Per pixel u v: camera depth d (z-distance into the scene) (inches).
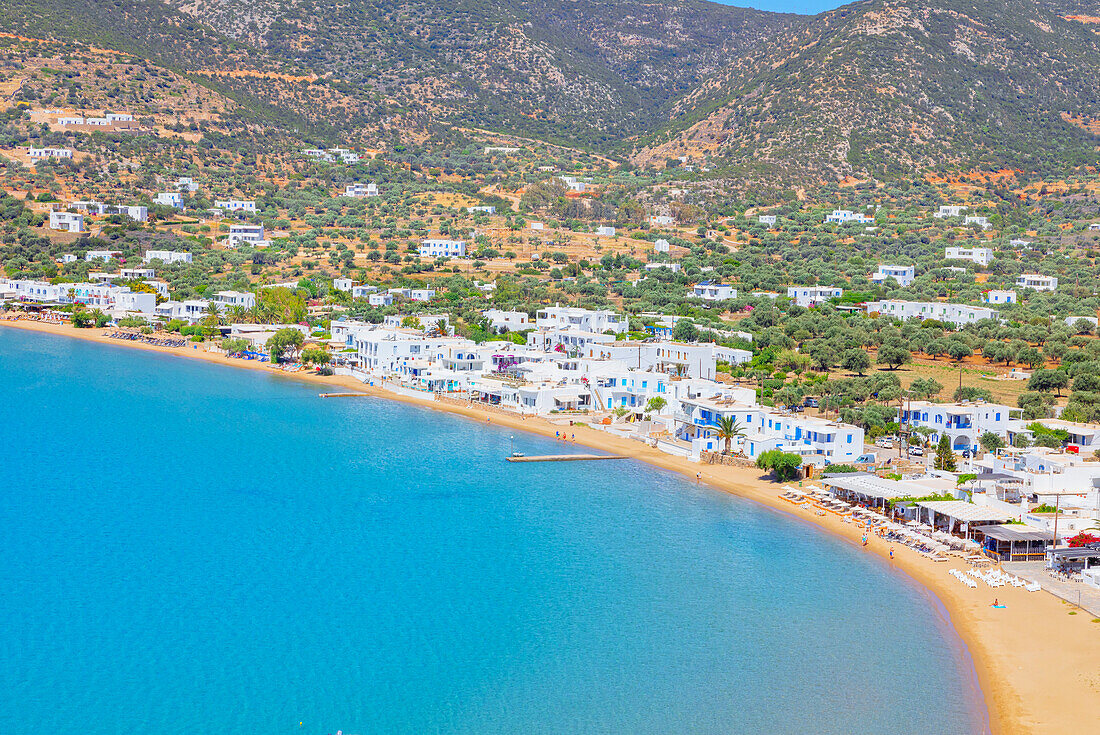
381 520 5521.7
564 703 3501.5
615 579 4626.0
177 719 3395.7
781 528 5310.0
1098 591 4239.7
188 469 6594.5
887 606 4220.0
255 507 5767.7
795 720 3356.3
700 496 5915.4
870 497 5541.3
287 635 4037.9
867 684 3575.3
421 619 4195.4
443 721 3385.8
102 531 5295.3
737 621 4136.3
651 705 3474.4
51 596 4397.1
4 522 5418.3
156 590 4483.3
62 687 3609.7
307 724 3371.1
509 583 4576.8
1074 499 5177.2
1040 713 3297.2
